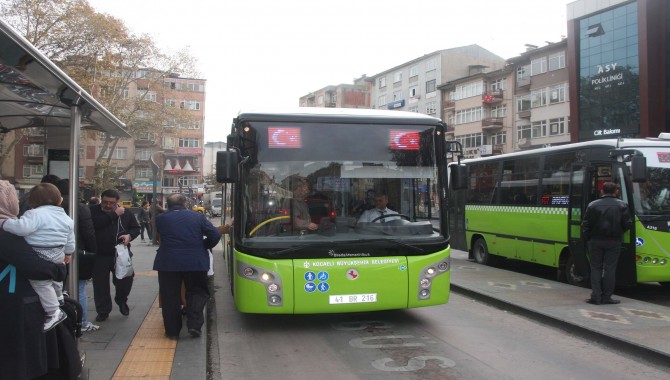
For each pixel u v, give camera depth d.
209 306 8.43
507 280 10.45
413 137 6.82
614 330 6.39
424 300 6.48
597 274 8.00
